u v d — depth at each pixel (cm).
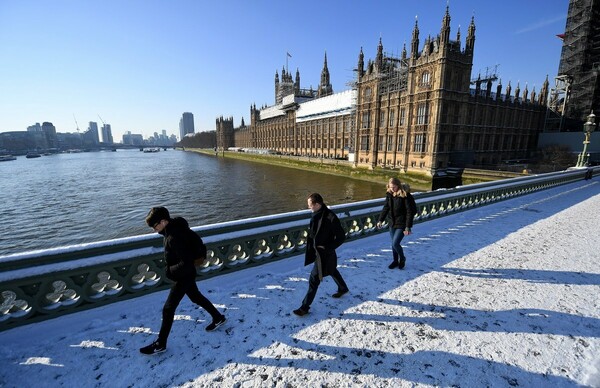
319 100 8625
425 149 4512
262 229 602
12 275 366
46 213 3438
